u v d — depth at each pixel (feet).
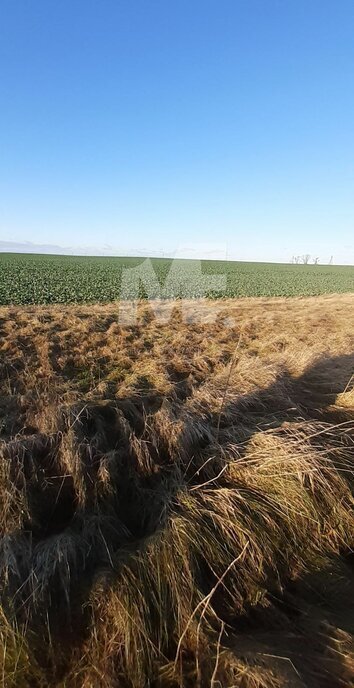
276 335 39.04
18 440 15.26
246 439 17.24
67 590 11.10
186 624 10.75
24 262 171.94
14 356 27.14
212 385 22.22
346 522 14.65
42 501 13.96
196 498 14.01
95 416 17.74
